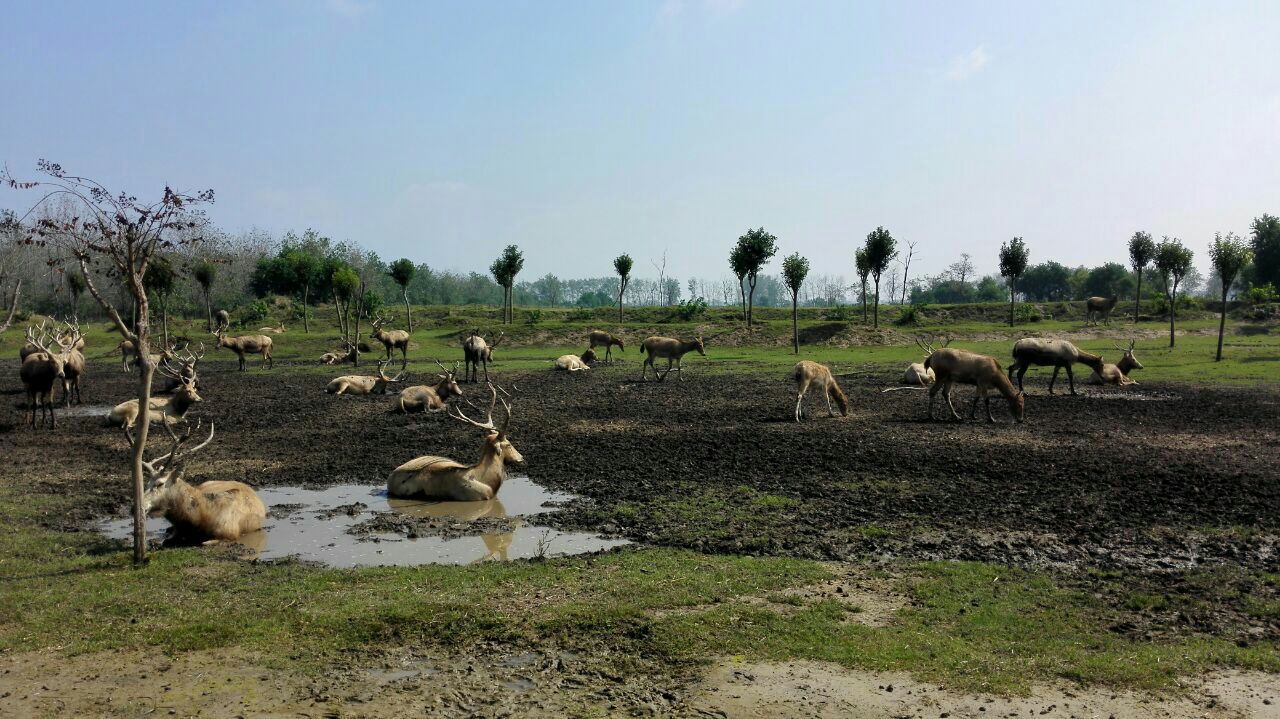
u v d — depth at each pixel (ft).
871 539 33.76
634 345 170.40
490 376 114.21
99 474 48.08
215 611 25.21
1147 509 38.01
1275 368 105.91
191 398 71.05
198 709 19.11
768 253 174.09
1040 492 41.65
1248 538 33.27
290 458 53.62
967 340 166.50
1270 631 23.63
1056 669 21.18
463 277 535.60
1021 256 193.77
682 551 32.12
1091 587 27.55
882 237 182.60
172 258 142.61
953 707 19.31
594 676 21.03
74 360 80.33
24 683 20.39
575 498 42.09
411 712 19.08
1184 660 21.62
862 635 23.39
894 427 64.28
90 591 27.09
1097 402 78.84
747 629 23.85
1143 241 185.06
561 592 26.96
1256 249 267.18
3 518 37.55
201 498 33.55
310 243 340.59
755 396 86.38
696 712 19.11
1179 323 183.21
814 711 19.13
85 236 32.12
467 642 23.09
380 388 94.22
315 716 18.85
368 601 26.08
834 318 213.46
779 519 37.06
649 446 57.00
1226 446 54.08
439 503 41.39
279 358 151.02
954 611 25.23
